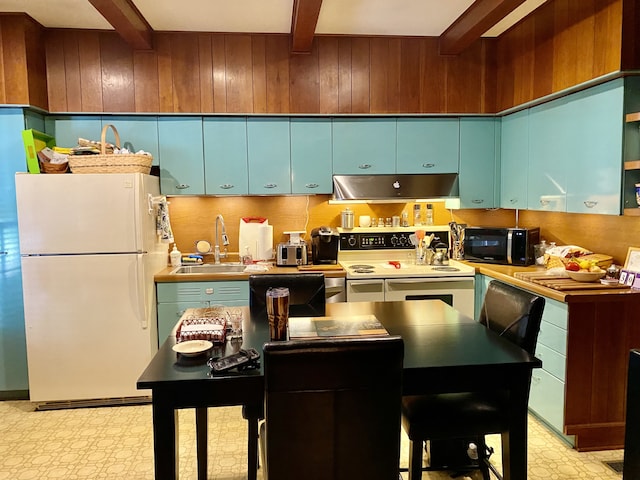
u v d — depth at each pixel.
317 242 3.65
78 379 3.12
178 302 3.32
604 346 2.55
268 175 3.64
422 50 3.67
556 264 3.14
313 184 3.68
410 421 1.82
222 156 3.59
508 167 3.69
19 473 2.41
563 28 2.87
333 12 3.15
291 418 1.39
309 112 3.62
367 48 3.63
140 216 3.05
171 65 3.49
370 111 3.66
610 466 2.44
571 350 2.54
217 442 2.70
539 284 2.79
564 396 2.57
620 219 2.89
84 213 3.02
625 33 2.39
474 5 3.04
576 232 3.32
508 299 2.11
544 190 3.20
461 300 3.47
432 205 4.07
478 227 3.80
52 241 3.01
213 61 3.52
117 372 3.13
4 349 3.26
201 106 3.53
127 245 3.06
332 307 2.47
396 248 3.96
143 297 3.09
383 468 1.46
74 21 3.26
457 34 3.34
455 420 1.82
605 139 2.58
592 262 2.83
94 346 3.10
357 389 1.40
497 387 1.68
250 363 1.61
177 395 1.55
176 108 3.51
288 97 3.60
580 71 2.72
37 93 3.25
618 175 2.49
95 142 3.30
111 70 3.44
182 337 1.87
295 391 1.37
